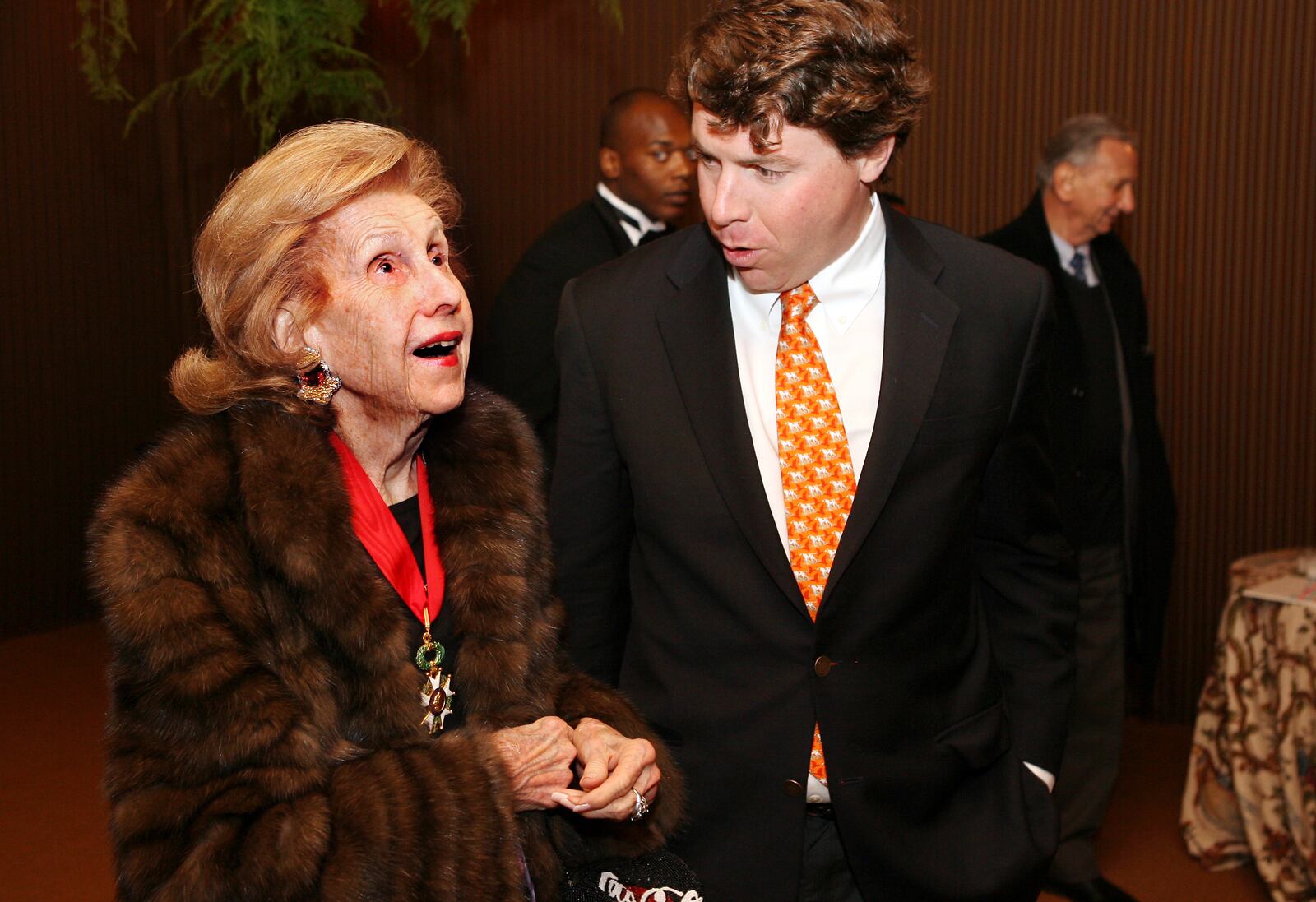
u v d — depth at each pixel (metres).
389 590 1.19
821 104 1.25
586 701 1.38
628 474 1.52
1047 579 1.64
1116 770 3.08
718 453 1.43
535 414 3.30
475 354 4.89
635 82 4.64
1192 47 3.96
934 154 4.29
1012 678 1.65
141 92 5.14
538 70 4.73
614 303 1.54
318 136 1.18
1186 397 4.09
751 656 1.45
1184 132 4.00
